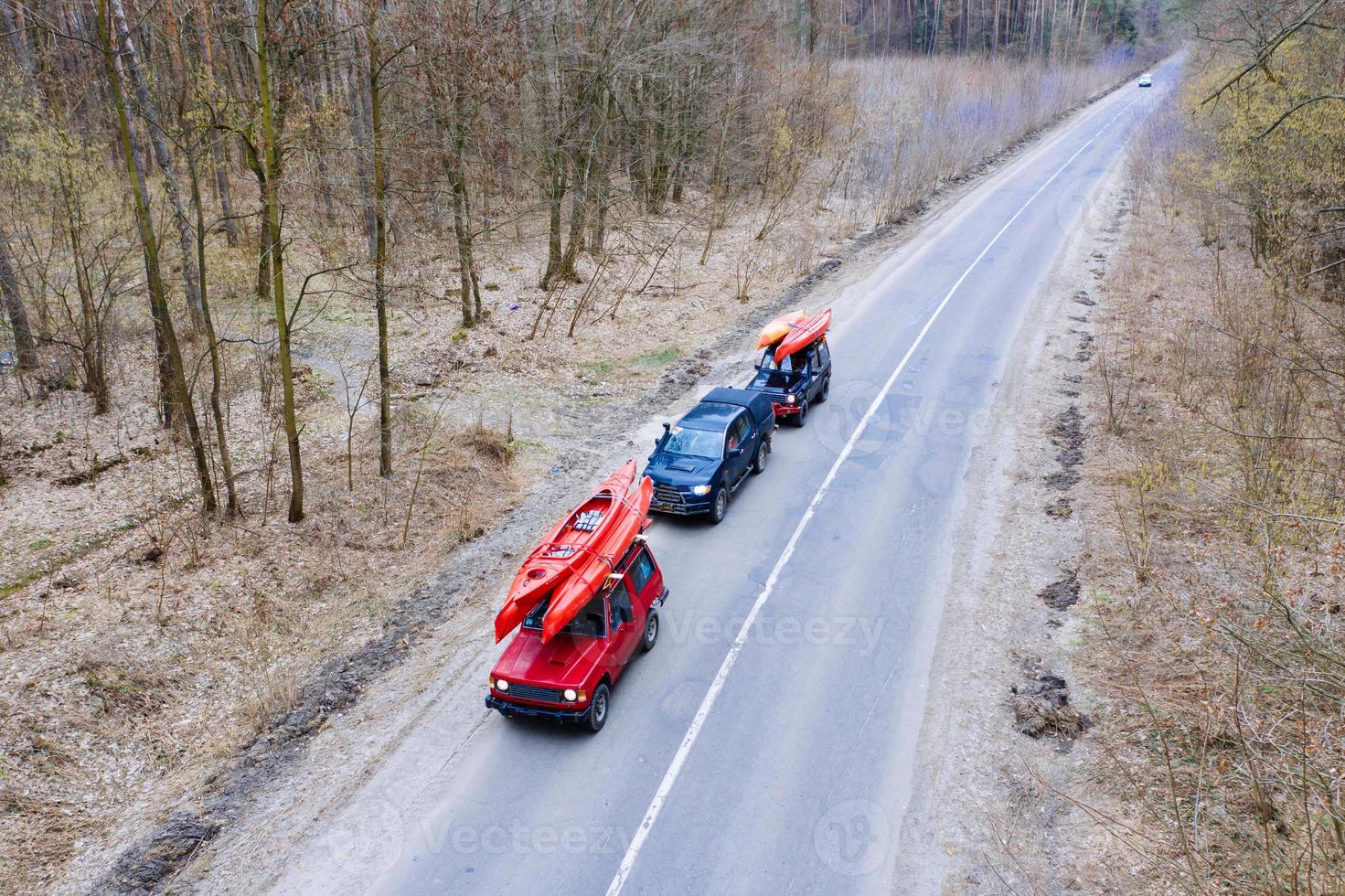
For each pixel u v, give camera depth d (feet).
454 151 73.20
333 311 86.22
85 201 68.64
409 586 44.29
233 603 42.04
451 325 81.87
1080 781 30.04
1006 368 69.10
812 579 43.55
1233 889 24.81
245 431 61.00
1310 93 62.54
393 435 59.41
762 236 111.24
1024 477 52.29
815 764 31.86
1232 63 82.43
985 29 273.54
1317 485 41.65
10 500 51.49
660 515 50.67
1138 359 67.00
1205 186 81.00
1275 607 31.65
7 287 65.16
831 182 131.95
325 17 59.06
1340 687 26.16
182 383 46.03
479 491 53.62
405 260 73.97
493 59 71.97
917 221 118.52
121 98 41.96
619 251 105.60
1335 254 67.56
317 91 74.02
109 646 37.83
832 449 58.03
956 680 35.81
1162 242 99.71
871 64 200.23
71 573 43.60
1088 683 34.42
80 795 31.63
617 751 32.94
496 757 32.91
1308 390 52.42
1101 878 26.30
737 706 35.06
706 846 28.60
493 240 89.76
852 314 84.58
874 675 36.55
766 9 127.54
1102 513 46.32
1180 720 31.24
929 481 52.95
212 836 29.86
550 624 31.96
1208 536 41.47
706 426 51.03
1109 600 39.04
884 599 41.70
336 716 35.55
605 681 34.24
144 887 27.78
